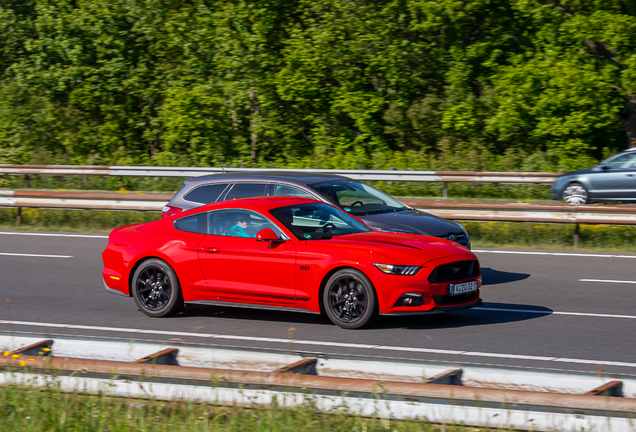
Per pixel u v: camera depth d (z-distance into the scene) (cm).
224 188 1191
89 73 3400
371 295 841
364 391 524
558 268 1304
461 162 2809
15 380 598
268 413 518
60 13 3447
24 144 3422
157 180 2686
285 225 906
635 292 1094
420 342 811
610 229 1702
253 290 900
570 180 2162
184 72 3316
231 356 614
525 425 490
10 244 1617
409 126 3072
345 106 3005
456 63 2969
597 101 2584
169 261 944
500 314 958
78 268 1328
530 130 2873
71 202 1877
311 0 3155
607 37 2447
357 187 1209
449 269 855
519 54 2817
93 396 579
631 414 475
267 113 3158
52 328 898
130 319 948
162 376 570
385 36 3028
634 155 2070
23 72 3416
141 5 3388
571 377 542
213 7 3209
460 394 506
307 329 876
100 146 3416
